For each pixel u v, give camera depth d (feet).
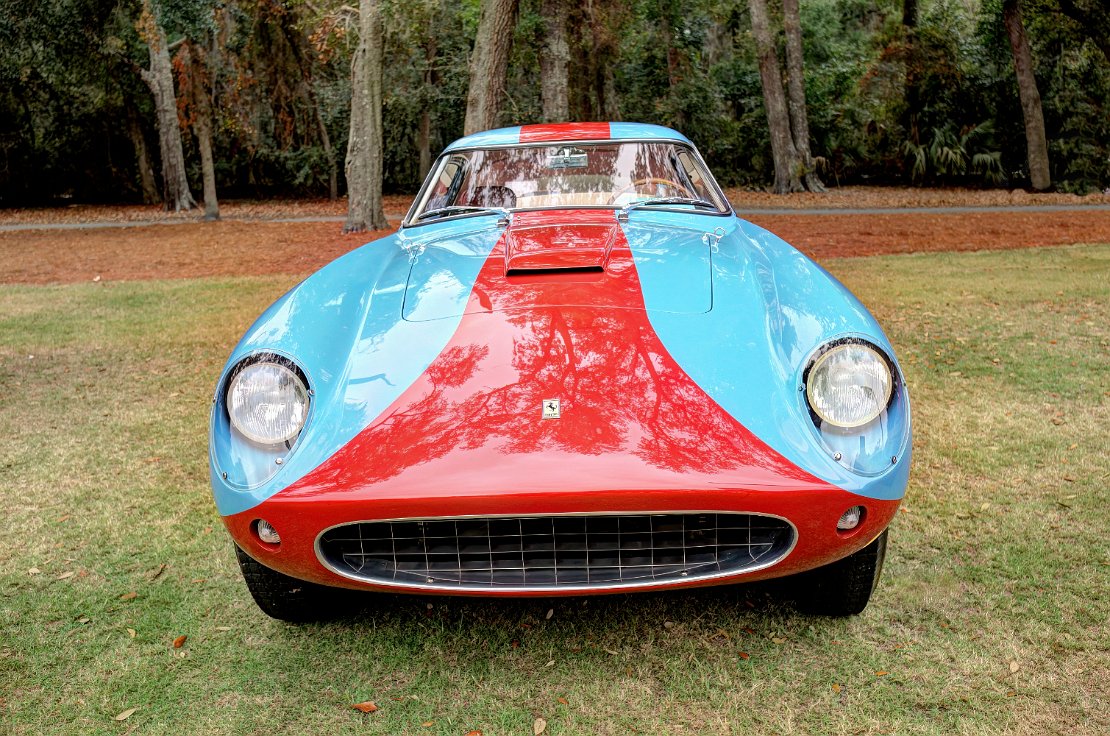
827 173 96.12
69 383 17.17
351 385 7.18
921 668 7.17
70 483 11.96
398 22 57.77
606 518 6.64
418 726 6.72
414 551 6.80
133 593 8.88
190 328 22.31
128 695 7.20
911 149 91.86
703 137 93.86
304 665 7.59
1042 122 76.95
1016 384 14.90
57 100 92.68
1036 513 10.00
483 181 11.10
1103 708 6.54
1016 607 8.02
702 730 6.54
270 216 76.33
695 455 6.35
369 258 9.91
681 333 7.43
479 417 6.67
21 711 6.99
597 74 83.76
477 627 8.14
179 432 14.05
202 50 79.77
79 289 30.37
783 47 95.91
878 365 6.96
